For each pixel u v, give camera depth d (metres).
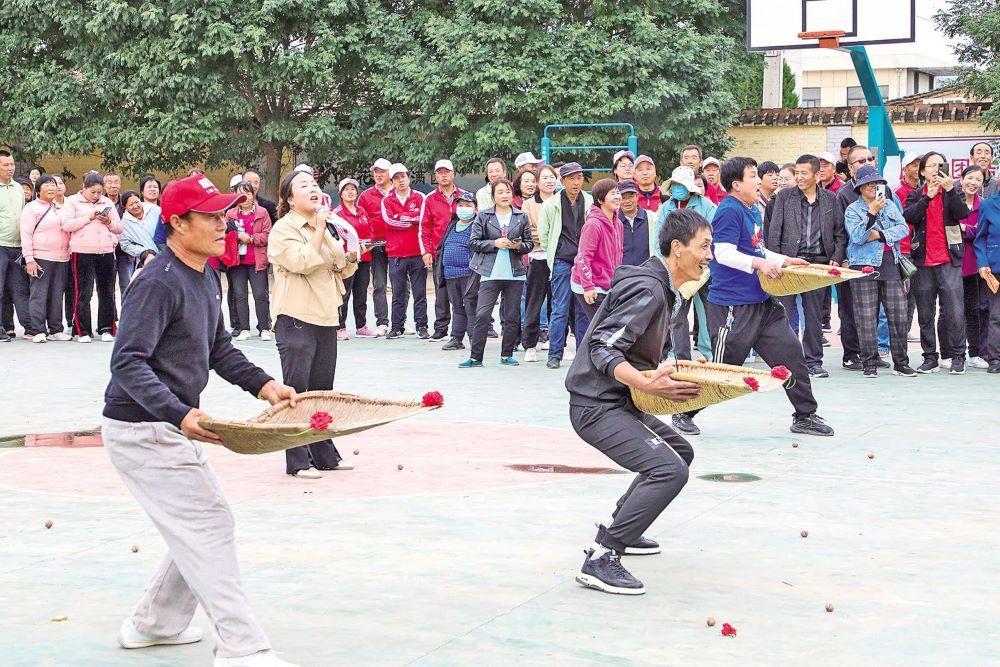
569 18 26.52
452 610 4.75
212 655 4.28
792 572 5.29
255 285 15.78
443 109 25.33
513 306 12.79
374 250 15.95
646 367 5.21
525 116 25.67
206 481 4.05
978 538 5.87
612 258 11.04
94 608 4.81
